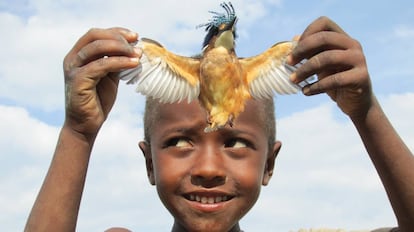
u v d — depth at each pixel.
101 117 0.57
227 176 0.65
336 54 0.52
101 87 0.58
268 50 0.55
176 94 0.55
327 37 0.53
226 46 0.54
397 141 0.58
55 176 0.58
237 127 0.65
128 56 0.54
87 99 0.56
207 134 0.65
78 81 0.55
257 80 0.55
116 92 0.59
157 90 0.54
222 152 0.65
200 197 0.65
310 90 0.53
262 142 0.68
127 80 0.55
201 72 0.54
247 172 0.66
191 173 0.65
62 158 0.58
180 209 0.65
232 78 0.54
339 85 0.52
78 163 0.58
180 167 0.65
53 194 0.57
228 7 0.56
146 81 0.54
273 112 0.72
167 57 0.55
